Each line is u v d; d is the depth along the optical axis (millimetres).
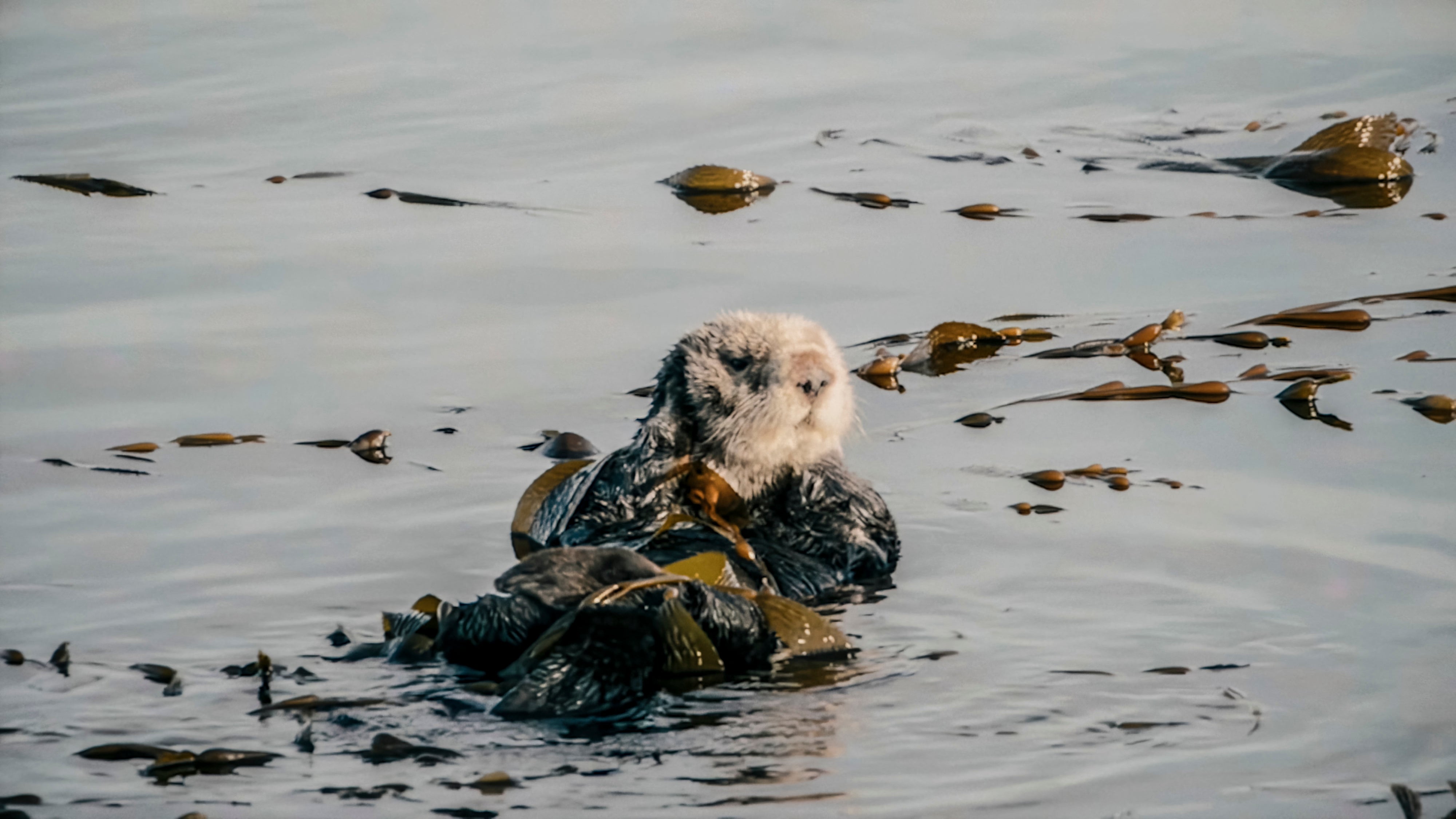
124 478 9992
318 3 24609
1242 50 21500
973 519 9250
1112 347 12188
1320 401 11000
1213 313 12828
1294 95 19422
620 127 18594
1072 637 7496
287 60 21672
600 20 23453
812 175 16781
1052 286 13578
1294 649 7285
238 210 15945
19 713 6664
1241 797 5906
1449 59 20578
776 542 8922
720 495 8953
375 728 6469
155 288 13742
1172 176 16719
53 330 12766
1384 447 10086
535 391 11492
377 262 14352
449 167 17219
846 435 9516
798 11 23719
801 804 5844
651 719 6559
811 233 14953
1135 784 6012
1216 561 8445
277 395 11469
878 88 20109
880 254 14367
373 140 18266
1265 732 6445
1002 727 6500
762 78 20547
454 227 15297
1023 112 19078
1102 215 15406
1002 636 7523
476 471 10125
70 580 8383
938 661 7219
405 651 7246
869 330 12602
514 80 20562
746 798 5891
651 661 6883
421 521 9328
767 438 8945
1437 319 12445
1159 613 7770
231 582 8375
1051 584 8219
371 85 20500
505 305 13250
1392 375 11391
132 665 7203
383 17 23875
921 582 8336
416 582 8422
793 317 9547
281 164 17453
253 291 13672
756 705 6711
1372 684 6883
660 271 13930
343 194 16375
